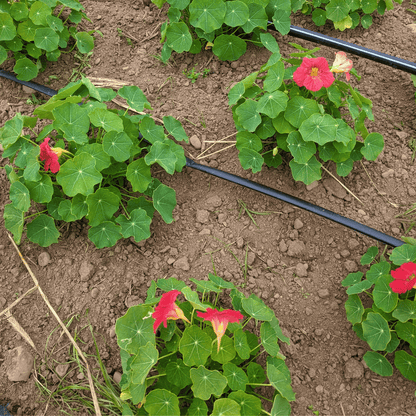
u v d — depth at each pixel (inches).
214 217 42.1
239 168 43.2
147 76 46.5
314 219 41.8
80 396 37.8
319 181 42.8
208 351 34.9
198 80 46.2
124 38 48.1
